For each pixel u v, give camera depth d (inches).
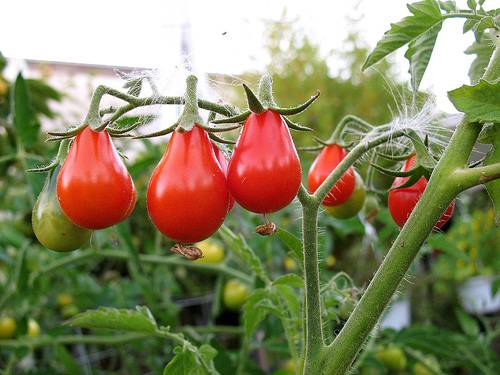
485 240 31.0
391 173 10.3
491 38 10.9
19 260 19.1
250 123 8.4
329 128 38.8
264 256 24.0
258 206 8.3
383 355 21.6
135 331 12.1
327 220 21.9
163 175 8.3
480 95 8.8
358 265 29.7
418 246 9.1
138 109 10.8
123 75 12.6
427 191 9.1
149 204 8.5
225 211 8.5
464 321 21.8
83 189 8.4
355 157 10.3
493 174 8.7
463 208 31.5
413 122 11.6
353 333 9.2
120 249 23.7
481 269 33.0
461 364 22.5
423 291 32.1
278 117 8.4
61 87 38.1
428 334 18.9
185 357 11.4
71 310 26.5
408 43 11.0
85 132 8.7
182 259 23.4
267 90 8.5
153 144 25.0
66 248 9.9
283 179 8.1
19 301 20.7
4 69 25.8
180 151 8.4
